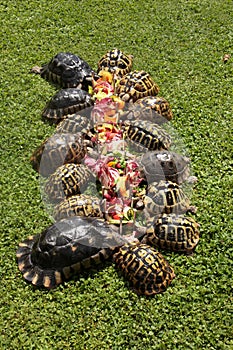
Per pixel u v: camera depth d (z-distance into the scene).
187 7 2.96
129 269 1.69
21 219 1.88
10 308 1.66
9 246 1.81
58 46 2.67
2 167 2.06
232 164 2.09
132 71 2.49
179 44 2.70
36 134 2.18
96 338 1.60
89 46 2.68
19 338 1.60
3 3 2.97
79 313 1.64
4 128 2.21
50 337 1.60
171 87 2.44
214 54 2.64
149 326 1.62
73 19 2.85
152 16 2.89
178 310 1.65
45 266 1.70
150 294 1.67
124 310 1.65
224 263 1.76
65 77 2.38
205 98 2.39
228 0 3.02
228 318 1.64
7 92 2.38
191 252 1.80
